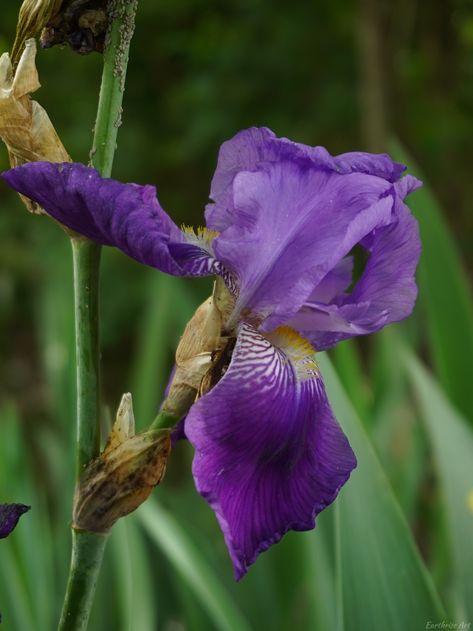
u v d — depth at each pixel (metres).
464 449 0.75
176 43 2.07
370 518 0.67
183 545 0.81
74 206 0.54
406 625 0.66
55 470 1.09
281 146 0.58
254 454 0.56
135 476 0.56
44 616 0.86
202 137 1.99
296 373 0.58
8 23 2.04
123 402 0.56
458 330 0.90
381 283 0.61
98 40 0.56
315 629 0.82
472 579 0.71
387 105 1.82
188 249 0.57
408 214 0.61
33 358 2.29
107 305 2.08
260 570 0.90
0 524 0.56
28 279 2.26
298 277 0.58
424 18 2.05
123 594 0.84
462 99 2.11
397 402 1.03
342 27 1.97
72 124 2.17
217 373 0.58
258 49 1.97
